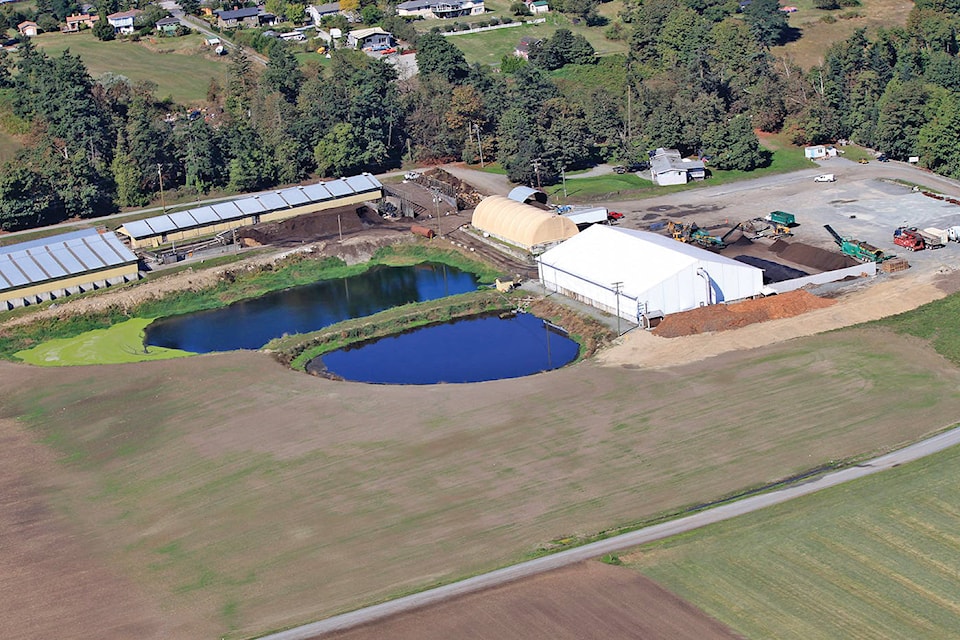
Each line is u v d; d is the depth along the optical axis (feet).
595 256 339.77
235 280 392.68
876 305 310.24
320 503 224.94
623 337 303.89
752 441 236.84
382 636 178.09
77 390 297.94
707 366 279.28
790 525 201.05
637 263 325.42
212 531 218.38
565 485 223.71
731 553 193.67
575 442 242.58
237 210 446.19
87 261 387.14
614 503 214.90
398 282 385.29
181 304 375.45
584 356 299.38
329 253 410.72
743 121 477.36
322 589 194.18
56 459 258.57
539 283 357.61
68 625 190.19
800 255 358.64
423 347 316.60
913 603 177.27
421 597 187.83
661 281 310.86
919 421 240.53
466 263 393.09
